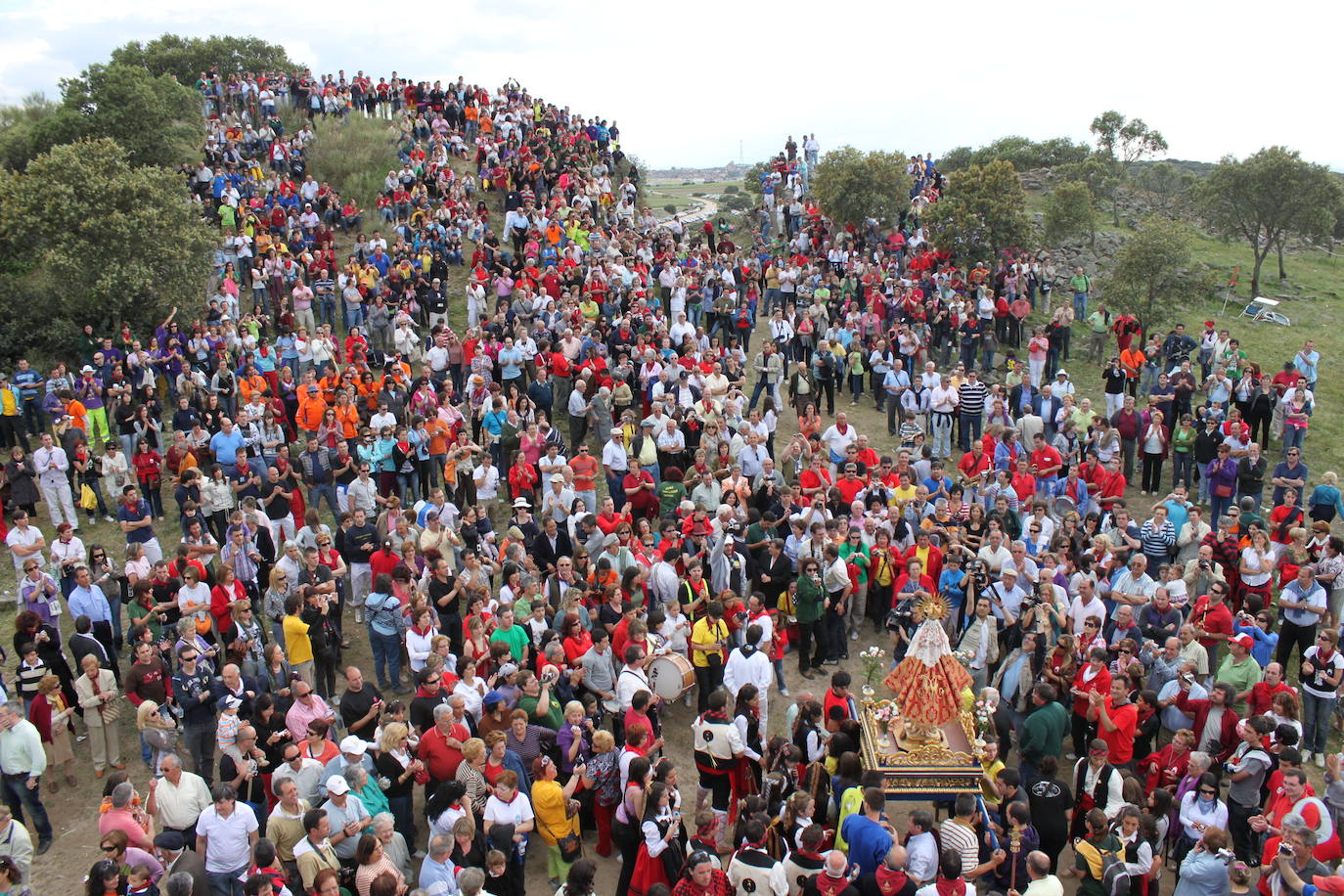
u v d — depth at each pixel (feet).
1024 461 63.72
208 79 157.69
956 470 82.07
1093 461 66.08
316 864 33.17
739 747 39.70
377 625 49.75
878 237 132.46
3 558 64.90
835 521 56.08
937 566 54.39
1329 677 45.60
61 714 44.21
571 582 49.75
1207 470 69.05
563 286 98.07
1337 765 38.52
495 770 37.55
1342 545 53.42
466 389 79.10
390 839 34.86
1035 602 48.39
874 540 57.47
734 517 57.47
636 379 82.58
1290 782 36.32
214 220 114.32
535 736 40.16
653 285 109.29
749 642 43.55
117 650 53.01
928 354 97.96
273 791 37.83
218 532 61.52
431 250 111.34
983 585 51.88
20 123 139.54
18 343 91.35
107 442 73.41
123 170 97.96
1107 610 51.88
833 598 54.24
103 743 45.47
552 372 82.58
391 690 51.16
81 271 91.56
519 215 115.55
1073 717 44.98
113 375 77.10
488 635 46.03
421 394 73.00
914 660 40.52
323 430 66.64
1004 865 35.99
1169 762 40.86
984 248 117.80
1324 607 50.26
